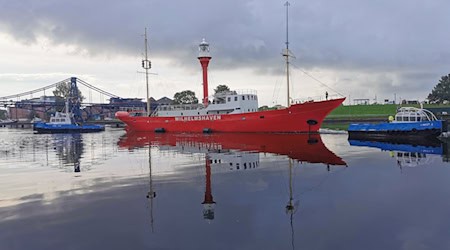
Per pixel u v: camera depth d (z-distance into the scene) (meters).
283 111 57.97
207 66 73.88
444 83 129.88
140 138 61.44
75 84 168.12
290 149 35.97
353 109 110.50
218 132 67.12
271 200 16.27
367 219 13.15
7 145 52.44
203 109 72.12
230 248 10.83
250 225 12.90
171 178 22.30
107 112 199.75
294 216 13.79
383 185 18.55
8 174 25.09
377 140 44.88
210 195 17.55
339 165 25.20
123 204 16.16
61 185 20.70
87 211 15.08
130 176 23.39
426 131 46.06
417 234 11.55
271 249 10.68
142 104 193.38
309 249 10.61
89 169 26.97
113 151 40.53
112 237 11.92
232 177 21.98
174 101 152.00
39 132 98.00
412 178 20.09
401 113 50.47
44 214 14.68
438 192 16.78
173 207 15.50
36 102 184.00
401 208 14.37
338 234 11.74
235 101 67.25
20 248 11.12
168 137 61.19
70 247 11.12
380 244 10.81
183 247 10.97
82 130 100.94
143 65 88.50
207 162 28.80
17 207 15.84
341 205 15.06
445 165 24.16
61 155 37.59
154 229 12.66
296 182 19.92
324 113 55.31
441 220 12.82
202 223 13.23
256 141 46.22
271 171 23.61
